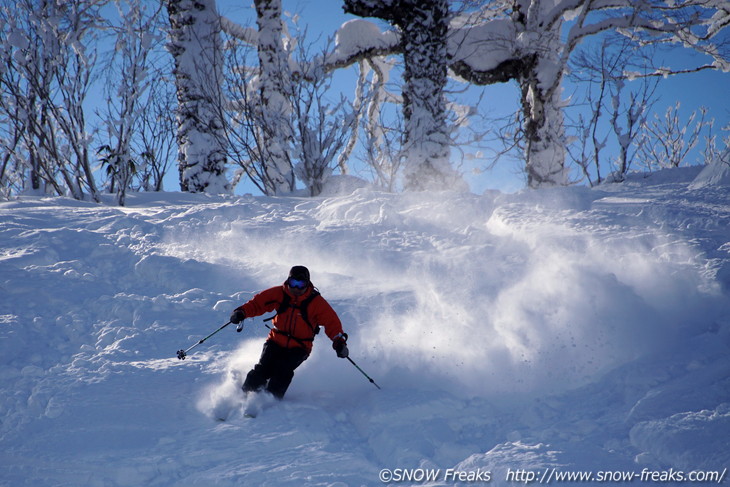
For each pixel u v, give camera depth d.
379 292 6.20
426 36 15.50
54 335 5.30
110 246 7.23
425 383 4.66
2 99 12.77
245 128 15.55
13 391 4.43
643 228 7.18
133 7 13.14
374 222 8.48
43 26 12.42
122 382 4.56
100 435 3.96
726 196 8.62
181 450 3.81
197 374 4.76
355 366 4.71
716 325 4.99
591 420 3.93
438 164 15.28
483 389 4.62
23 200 11.20
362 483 3.48
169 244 7.62
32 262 6.62
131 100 12.67
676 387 4.07
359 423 4.20
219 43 15.75
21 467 3.72
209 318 5.72
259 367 4.53
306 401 4.54
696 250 6.19
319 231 8.02
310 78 15.03
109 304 5.79
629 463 3.40
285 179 15.55
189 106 15.35
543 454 3.51
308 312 4.59
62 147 12.67
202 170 15.34
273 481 3.46
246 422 4.13
